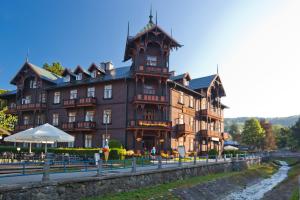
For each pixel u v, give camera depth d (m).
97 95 46.09
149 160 32.00
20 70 54.19
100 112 45.31
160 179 24.39
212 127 61.00
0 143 53.84
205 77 59.19
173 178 26.39
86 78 48.69
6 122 39.41
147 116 43.25
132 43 44.12
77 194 16.23
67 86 48.66
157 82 43.81
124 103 43.28
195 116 53.09
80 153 38.06
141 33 42.81
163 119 43.16
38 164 20.91
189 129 46.06
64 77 51.88
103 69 49.69
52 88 50.53
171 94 45.22
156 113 43.38
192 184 26.31
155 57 44.19
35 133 21.84
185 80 50.56
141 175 22.00
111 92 44.88
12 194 12.81
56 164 23.88
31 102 53.72
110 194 18.62
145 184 22.36
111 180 18.92
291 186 34.50
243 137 105.75
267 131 113.25
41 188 14.16
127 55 47.34
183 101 49.09
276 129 141.50
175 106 46.12
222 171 38.94
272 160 76.56
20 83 54.88
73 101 46.69
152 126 41.22
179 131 45.38
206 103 56.97
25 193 13.39
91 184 17.30
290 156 81.75
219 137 59.84
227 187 31.41
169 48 44.44
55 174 19.14
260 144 104.06
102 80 45.03
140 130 41.38
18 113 54.88
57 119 49.94
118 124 43.22
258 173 47.03
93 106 45.72
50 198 14.55
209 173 34.53
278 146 120.62
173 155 40.78
